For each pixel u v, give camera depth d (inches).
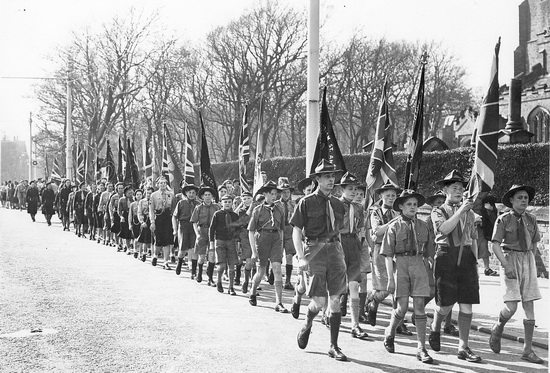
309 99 501.0
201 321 350.3
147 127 1941.4
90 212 933.8
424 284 277.9
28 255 676.1
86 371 248.4
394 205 286.8
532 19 2069.4
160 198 620.4
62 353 275.0
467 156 673.6
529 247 280.8
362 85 1993.1
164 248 615.2
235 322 350.3
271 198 407.5
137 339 303.6
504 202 285.0
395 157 804.0
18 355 270.5
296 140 2465.6
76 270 562.9
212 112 2041.1
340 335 324.8
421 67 374.3
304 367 257.4
